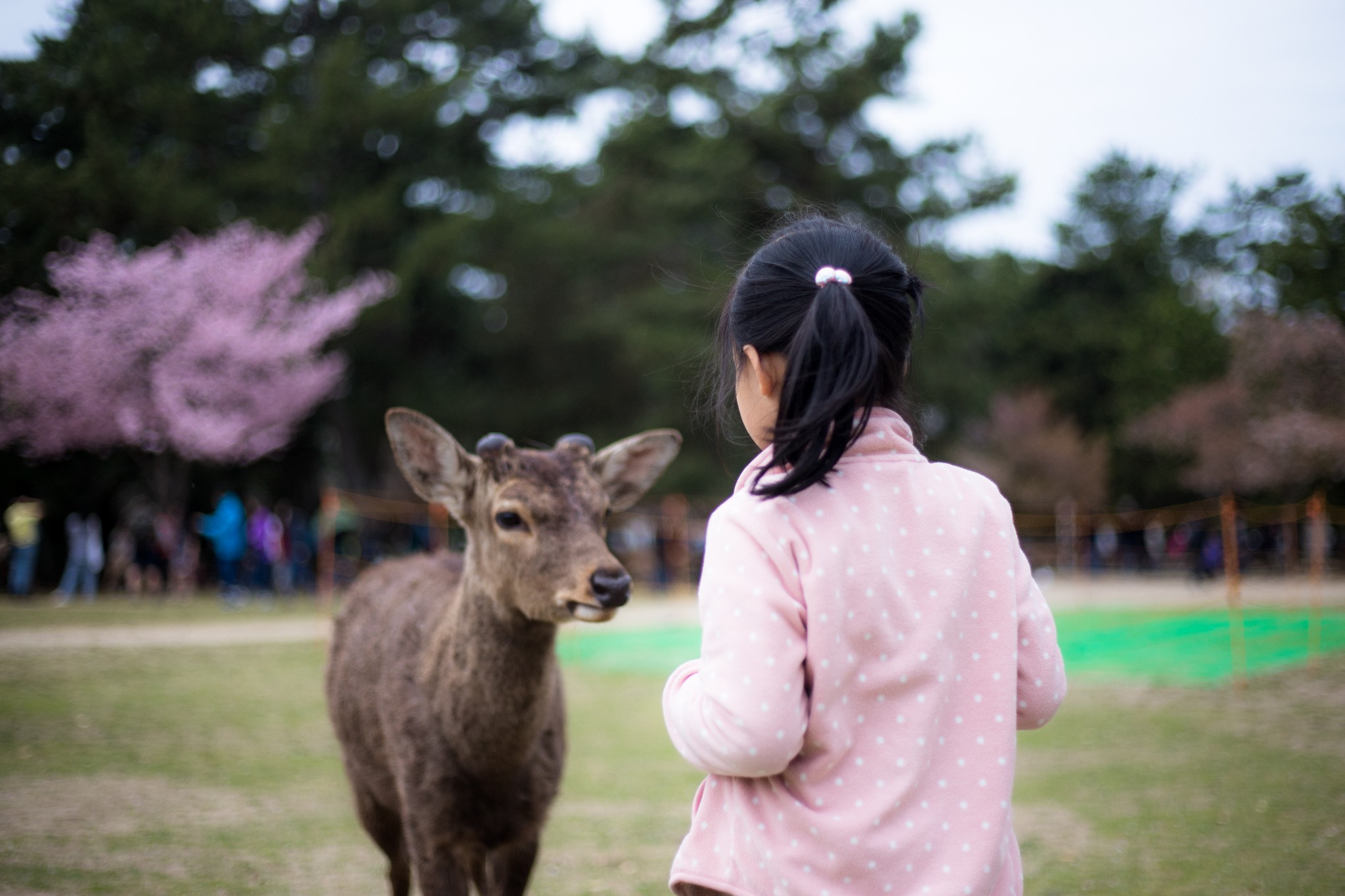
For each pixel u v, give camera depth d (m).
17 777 6.95
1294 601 19.48
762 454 1.83
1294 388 31.45
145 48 25.80
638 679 12.40
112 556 23.12
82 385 22.36
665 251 31.08
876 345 1.74
